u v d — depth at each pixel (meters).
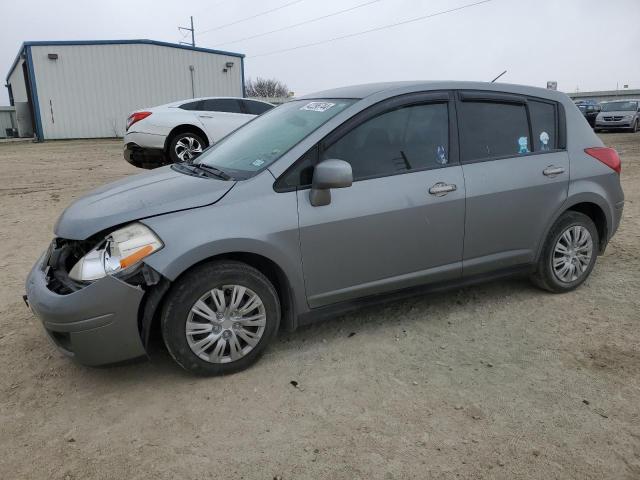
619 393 3.10
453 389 3.16
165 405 3.03
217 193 3.23
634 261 5.36
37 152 18.17
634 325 3.95
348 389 3.16
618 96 46.50
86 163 14.08
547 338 3.78
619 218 4.74
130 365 3.47
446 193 3.77
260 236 3.21
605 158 4.55
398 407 2.98
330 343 3.73
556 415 2.90
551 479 2.45
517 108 4.21
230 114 11.34
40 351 3.67
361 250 3.55
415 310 4.25
